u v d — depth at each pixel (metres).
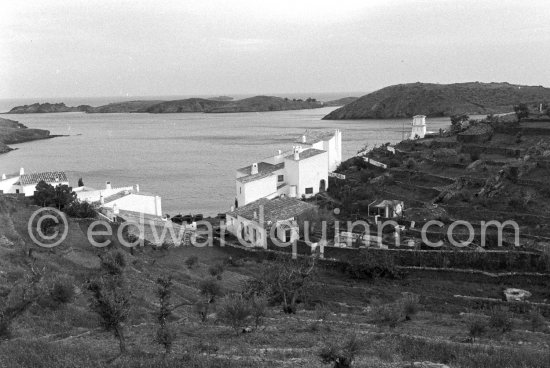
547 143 72.50
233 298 29.50
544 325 34.09
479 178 68.19
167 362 19.06
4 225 49.59
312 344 24.25
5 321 22.38
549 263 45.62
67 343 22.31
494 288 45.03
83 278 36.19
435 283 46.84
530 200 58.19
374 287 46.12
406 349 23.48
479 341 27.56
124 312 21.28
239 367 19.02
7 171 147.62
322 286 45.19
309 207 64.56
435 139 102.38
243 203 78.12
